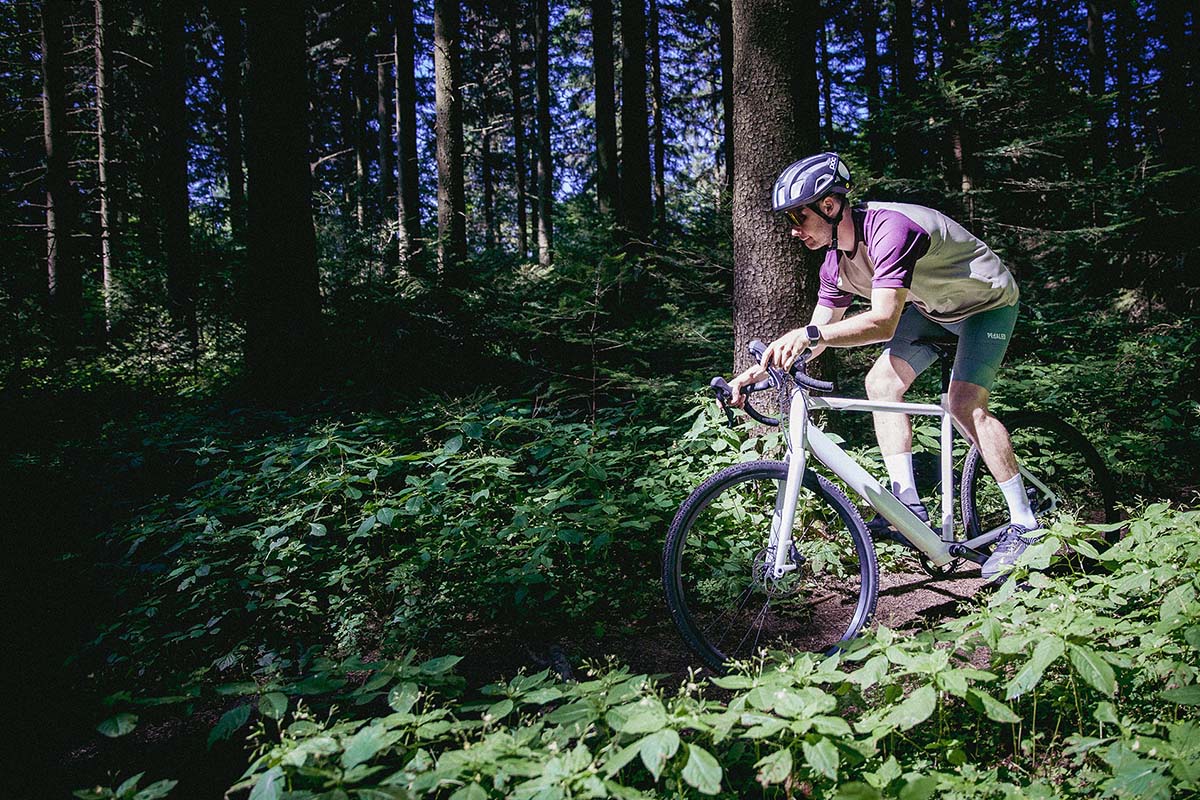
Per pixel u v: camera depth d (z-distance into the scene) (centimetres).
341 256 842
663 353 633
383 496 414
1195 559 224
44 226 1002
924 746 203
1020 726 211
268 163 646
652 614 331
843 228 286
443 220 1048
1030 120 772
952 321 305
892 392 323
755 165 415
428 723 181
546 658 296
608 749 172
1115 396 577
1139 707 206
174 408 720
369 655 315
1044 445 410
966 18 923
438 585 341
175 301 968
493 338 686
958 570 353
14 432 610
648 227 918
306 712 192
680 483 393
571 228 852
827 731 160
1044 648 187
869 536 290
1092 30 1375
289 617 340
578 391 635
